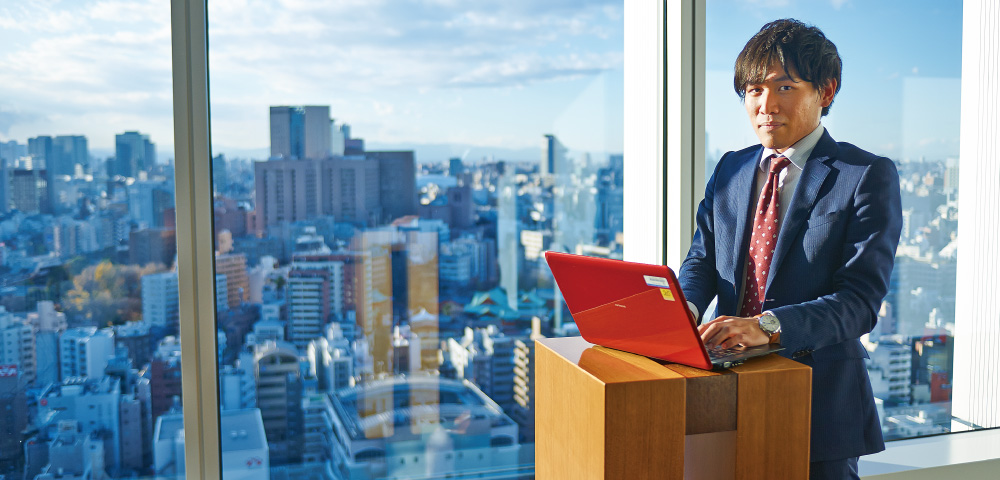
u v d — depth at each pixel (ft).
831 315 5.77
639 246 9.11
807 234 6.64
